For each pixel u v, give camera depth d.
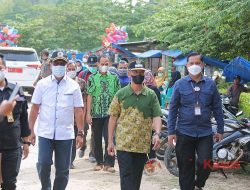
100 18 48.28
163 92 16.75
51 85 6.45
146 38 26.36
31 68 20.58
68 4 49.12
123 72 9.98
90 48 47.97
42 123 6.44
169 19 19.83
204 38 16.12
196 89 6.67
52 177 8.40
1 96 5.50
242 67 14.34
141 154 6.27
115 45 25.70
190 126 6.66
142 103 6.18
